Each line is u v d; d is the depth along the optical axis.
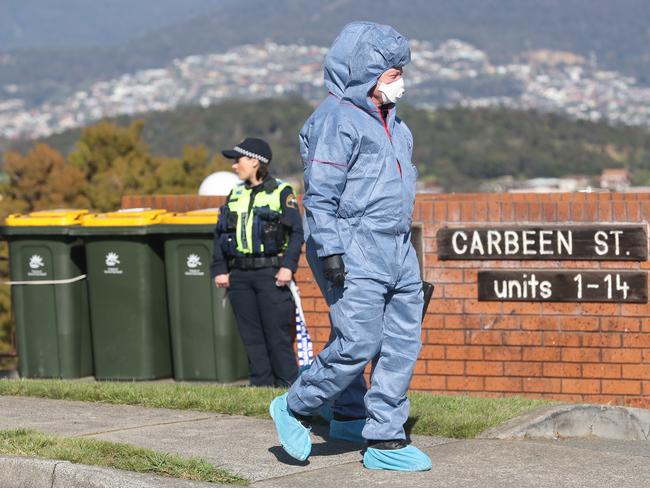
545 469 17.19
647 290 27.64
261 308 26.20
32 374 30.17
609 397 27.97
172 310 29.25
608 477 16.73
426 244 28.64
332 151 16.39
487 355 28.47
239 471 16.84
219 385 27.03
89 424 20.25
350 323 16.55
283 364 26.38
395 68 16.73
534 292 28.14
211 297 28.94
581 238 27.86
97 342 29.67
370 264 16.58
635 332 27.78
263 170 26.12
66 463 16.17
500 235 28.23
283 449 18.28
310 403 17.03
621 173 93.06
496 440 19.48
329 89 16.89
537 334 28.23
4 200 92.50
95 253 29.47
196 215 28.81
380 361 17.11
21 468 16.34
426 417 20.52
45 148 95.62
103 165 101.25
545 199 33.34
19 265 30.02
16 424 20.19
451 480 16.48
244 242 26.03
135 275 29.30
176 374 29.38
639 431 21.84
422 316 17.30
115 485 15.58
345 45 16.69
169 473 16.11
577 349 28.06
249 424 20.31
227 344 29.06
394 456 16.97
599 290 27.84
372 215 16.58
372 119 16.69
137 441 18.70
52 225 29.42
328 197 16.39
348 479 16.52
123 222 28.94
